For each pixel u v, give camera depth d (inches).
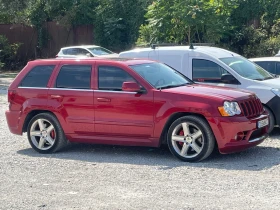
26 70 444.8
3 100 785.6
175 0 918.4
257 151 414.0
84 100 414.6
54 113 425.7
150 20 949.8
